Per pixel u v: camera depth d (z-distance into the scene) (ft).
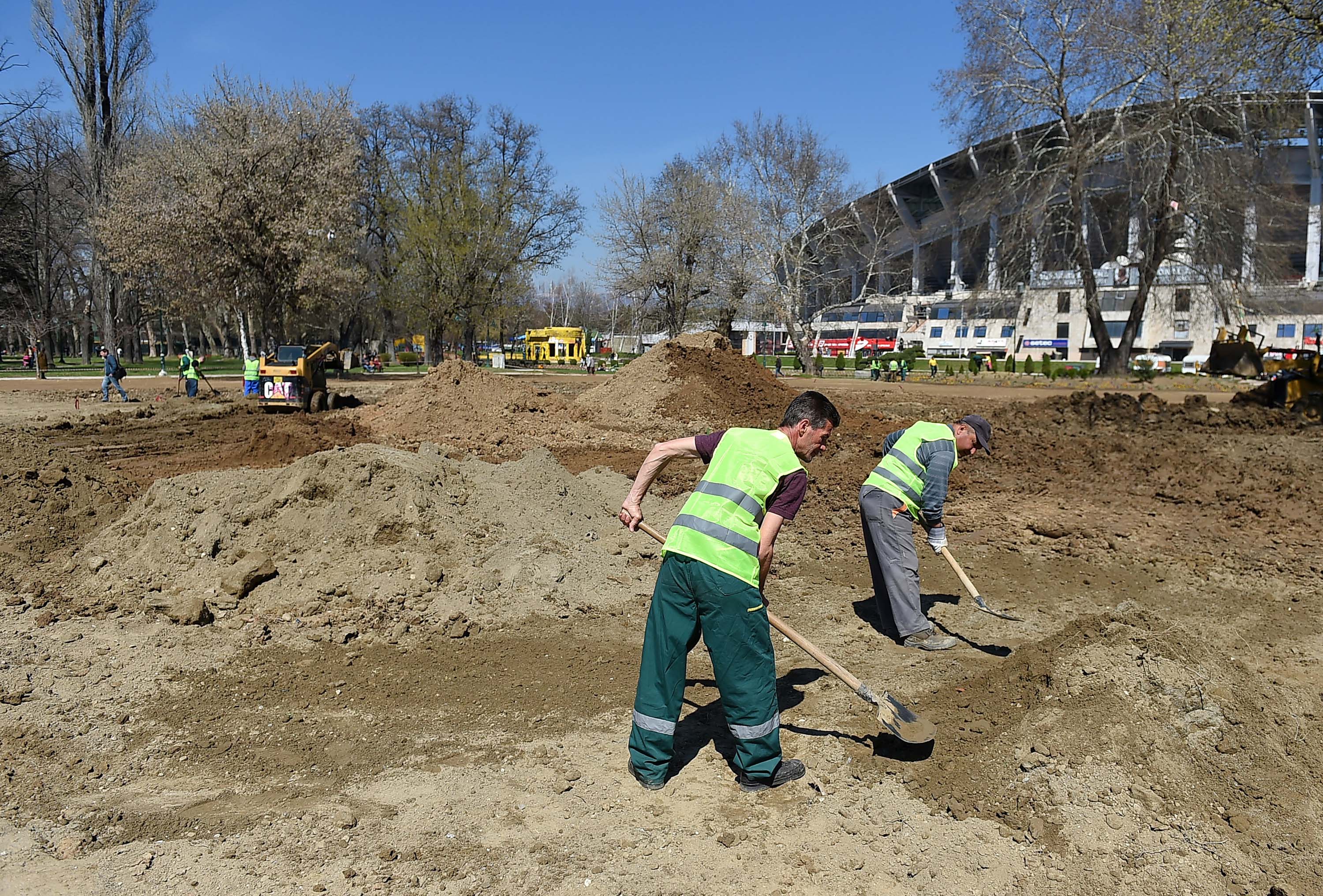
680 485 36.40
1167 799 11.88
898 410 77.46
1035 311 210.79
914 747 13.70
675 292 176.55
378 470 24.08
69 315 185.26
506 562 22.26
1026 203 121.60
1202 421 59.67
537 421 58.65
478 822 11.89
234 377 124.77
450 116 187.01
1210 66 89.81
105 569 21.80
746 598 12.40
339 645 18.48
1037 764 12.55
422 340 239.50
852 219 182.50
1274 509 32.78
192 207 105.60
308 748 13.99
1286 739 13.11
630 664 17.95
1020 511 33.01
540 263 180.75
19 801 12.14
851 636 19.84
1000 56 118.32
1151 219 120.98
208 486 23.98
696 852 11.28
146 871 10.55
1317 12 61.82
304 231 109.09
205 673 16.88
